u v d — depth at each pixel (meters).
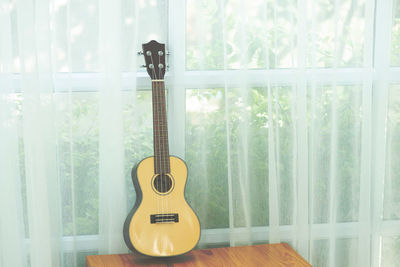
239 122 2.10
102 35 1.97
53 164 1.98
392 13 2.17
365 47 2.12
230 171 2.11
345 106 2.17
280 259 1.97
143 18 2.04
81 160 2.05
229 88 2.09
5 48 1.89
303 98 2.12
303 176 2.16
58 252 2.03
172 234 1.93
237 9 2.06
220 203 2.18
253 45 2.09
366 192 2.20
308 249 2.22
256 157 2.16
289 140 2.15
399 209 2.28
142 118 2.09
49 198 1.98
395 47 2.20
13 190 1.94
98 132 2.04
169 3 2.05
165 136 1.96
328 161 2.19
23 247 2.02
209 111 2.12
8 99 1.91
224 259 1.97
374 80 2.21
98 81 2.01
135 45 2.02
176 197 1.96
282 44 2.11
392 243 2.30
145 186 1.94
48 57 1.92
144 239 1.90
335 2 2.09
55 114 2.00
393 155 2.25
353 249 2.25
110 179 2.03
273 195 2.14
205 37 2.07
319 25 2.12
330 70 2.14
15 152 1.95
